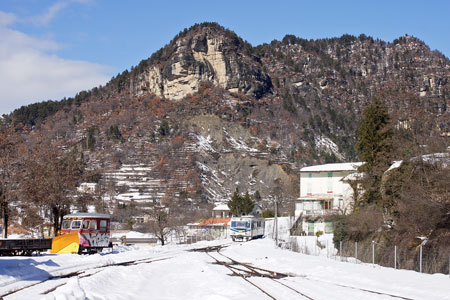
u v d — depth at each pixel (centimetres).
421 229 3550
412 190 3672
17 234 5469
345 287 1842
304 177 8169
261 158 19675
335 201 7688
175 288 1897
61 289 1235
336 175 7900
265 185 17950
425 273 2380
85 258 2897
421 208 3519
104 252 3850
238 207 10888
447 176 3509
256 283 1941
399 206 3884
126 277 2114
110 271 2142
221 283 1881
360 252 3938
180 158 19762
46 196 4353
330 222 7306
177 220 8300
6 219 4184
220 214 11681
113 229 10175
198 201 15462
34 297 1452
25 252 2911
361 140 5434
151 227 7700
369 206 4838
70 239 3369
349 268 2577
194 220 10744
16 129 4684
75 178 4838
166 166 18988
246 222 6475
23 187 4300
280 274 2355
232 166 19588
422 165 4006
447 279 2038
